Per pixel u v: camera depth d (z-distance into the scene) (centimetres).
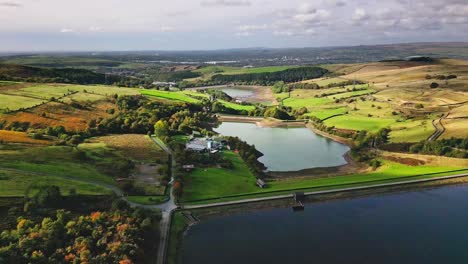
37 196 10412
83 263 7844
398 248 10556
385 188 14962
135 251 8712
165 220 11362
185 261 9731
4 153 14088
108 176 13675
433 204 13612
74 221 9500
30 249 8031
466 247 10619
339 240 10962
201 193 13525
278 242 10806
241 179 15200
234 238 10981
